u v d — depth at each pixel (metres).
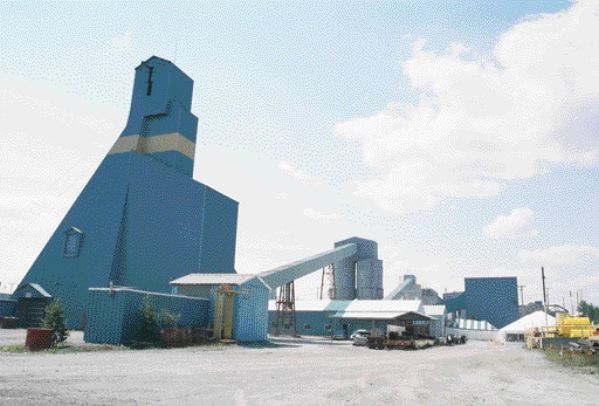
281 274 55.00
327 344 38.97
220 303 31.73
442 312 66.19
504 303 100.62
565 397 11.38
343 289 85.31
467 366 20.28
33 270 48.03
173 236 52.72
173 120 57.03
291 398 9.88
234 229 65.69
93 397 8.87
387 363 20.56
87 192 49.78
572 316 42.28
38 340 19.38
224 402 9.09
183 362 16.88
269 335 58.22
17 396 8.53
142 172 50.19
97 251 46.44
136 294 25.72
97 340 24.47
